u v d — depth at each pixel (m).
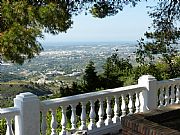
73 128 5.99
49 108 5.59
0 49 7.59
